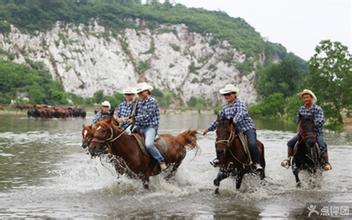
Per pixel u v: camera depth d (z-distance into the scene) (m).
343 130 42.94
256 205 10.85
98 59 184.12
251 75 196.00
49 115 62.19
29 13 178.88
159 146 12.70
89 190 12.34
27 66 148.12
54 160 18.77
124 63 189.50
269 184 13.31
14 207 10.44
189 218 9.63
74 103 125.94
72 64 176.12
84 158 19.45
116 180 13.10
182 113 128.00
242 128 12.49
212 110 147.88
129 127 13.03
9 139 28.31
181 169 14.29
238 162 12.02
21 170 16.03
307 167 13.25
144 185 12.21
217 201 11.22
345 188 13.09
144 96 12.44
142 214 9.92
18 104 87.25
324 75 44.34
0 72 114.50
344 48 44.31
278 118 78.00
